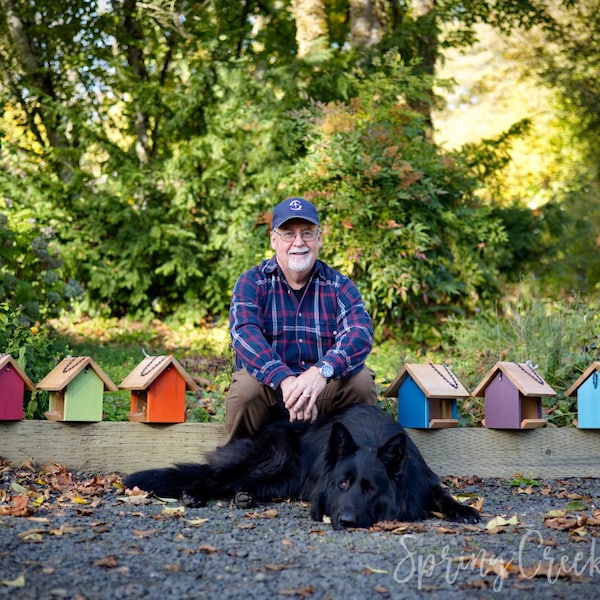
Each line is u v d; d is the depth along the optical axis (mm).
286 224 4590
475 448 5258
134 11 12352
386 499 3910
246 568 3086
